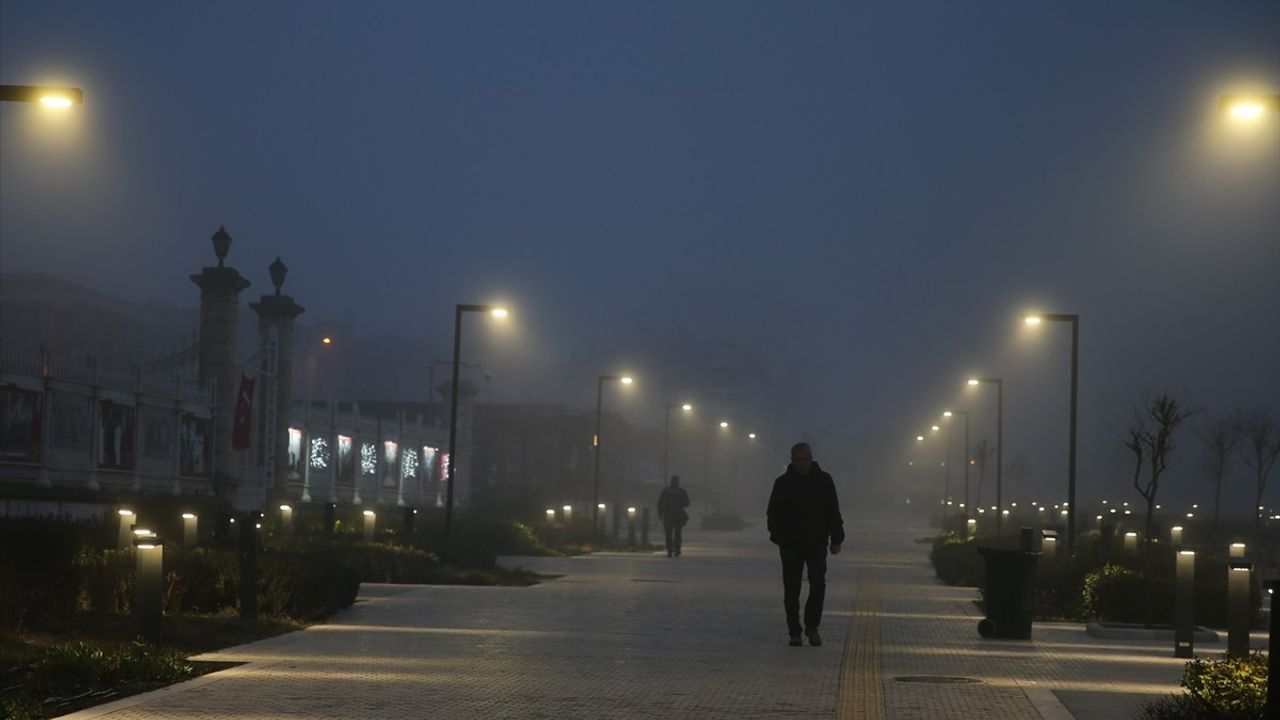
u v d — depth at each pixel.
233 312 41.00
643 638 16.97
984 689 12.86
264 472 44.22
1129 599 19.38
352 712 11.02
